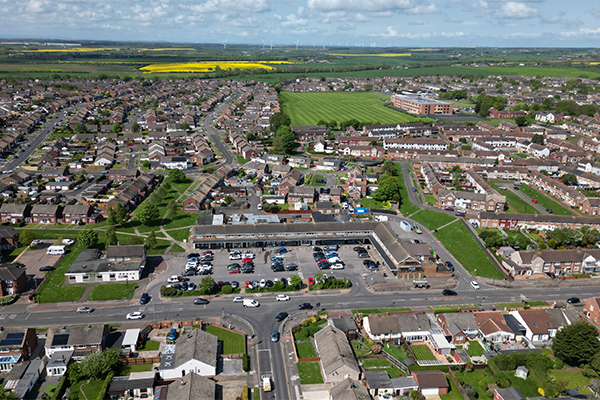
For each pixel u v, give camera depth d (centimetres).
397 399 8912
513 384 9319
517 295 13000
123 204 17800
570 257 14262
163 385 9025
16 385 8738
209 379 8875
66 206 17088
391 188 19638
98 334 9888
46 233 15912
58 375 9350
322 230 15512
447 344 10481
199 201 18425
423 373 9244
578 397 8781
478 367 9900
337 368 9100
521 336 11031
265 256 14725
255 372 9494
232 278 13275
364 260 14450
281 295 12300
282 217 17738
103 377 9256
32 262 13950
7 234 14812
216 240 14988
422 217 18425
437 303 12400
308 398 8794
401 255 13725
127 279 13062
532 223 17300
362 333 11119
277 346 10381
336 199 19550
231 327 11031
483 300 12644
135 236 15475
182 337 10094
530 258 14125
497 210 18900
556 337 10256
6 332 9681
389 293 12838
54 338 9812
